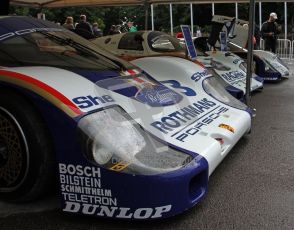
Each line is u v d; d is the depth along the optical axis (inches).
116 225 97.1
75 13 1365.7
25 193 101.7
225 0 448.1
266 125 199.0
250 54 195.0
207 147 112.0
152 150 100.4
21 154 99.2
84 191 95.5
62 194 97.8
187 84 161.8
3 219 99.0
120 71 129.6
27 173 99.3
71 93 100.0
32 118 97.2
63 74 108.3
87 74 114.7
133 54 269.6
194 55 203.2
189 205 98.0
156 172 92.7
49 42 130.3
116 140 96.4
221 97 163.8
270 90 319.3
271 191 118.4
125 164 93.0
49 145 97.9
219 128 130.9
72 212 98.0
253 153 153.6
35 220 98.8
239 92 237.5
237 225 98.6
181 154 103.1
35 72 104.7
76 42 139.2
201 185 104.7
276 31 497.4
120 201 93.3
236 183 124.5
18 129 98.1
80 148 94.3
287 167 138.6
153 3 459.2
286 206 108.7
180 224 98.7
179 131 116.0
